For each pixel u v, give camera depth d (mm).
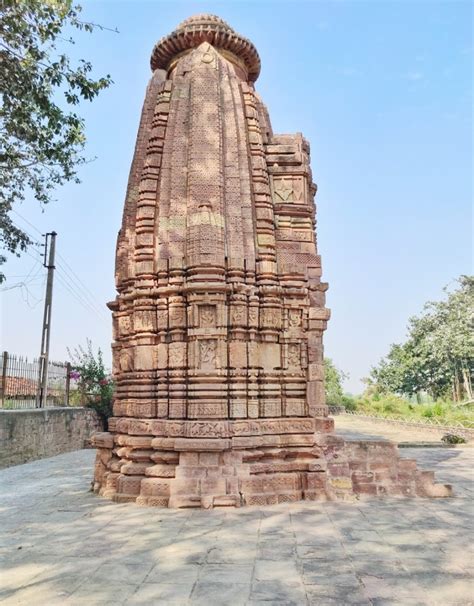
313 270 11883
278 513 9242
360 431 33281
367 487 10938
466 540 7574
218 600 5410
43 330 23969
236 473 9969
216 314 10695
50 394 23578
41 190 15328
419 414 39562
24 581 5965
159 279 11156
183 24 13469
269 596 5512
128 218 12234
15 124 11938
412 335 53875
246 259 11180
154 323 11125
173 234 11211
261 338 11094
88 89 10812
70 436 22781
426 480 11000
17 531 8180
